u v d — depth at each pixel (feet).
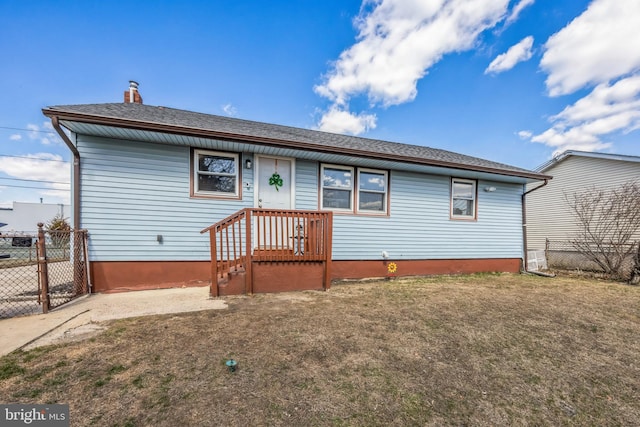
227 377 7.15
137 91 25.71
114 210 16.16
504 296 16.98
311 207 20.53
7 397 6.11
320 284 17.11
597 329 11.58
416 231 23.77
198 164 17.89
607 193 33.76
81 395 6.25
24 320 11.08
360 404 6.26
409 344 9.56
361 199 22.15
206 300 14.25
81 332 9.86
